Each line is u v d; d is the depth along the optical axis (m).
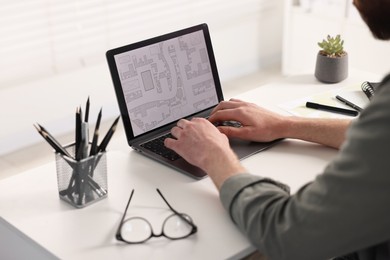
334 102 2.12
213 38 4.32
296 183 1.63
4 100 3.41
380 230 1.19
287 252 1.26
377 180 1.15
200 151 1.57
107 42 3.78
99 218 1.47
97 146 1.54
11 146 3.49
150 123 1.86
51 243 1.38
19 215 1.49
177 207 1.52
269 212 1.32
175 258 1.33
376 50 3.84
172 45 1.91
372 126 1.17
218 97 2.04
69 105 3.69
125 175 1.67
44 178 1.67
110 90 3.85
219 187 1.46
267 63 4.73
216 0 4.24
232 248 1.36
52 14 3.48
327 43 2.29
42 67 3.52
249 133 1.80
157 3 3.94
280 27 4.69
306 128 1.80
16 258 1.54
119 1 3.75
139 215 1.48
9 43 3.37
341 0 3.95
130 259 1.33
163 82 1.89
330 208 1.20
